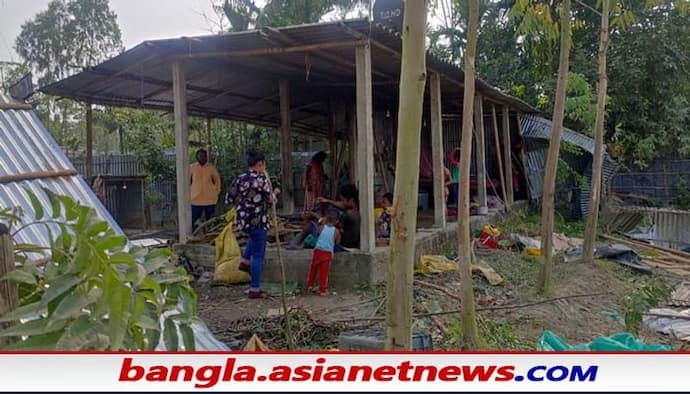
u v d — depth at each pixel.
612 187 17.06
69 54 29.77
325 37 6.42
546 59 8.62
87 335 1.96
